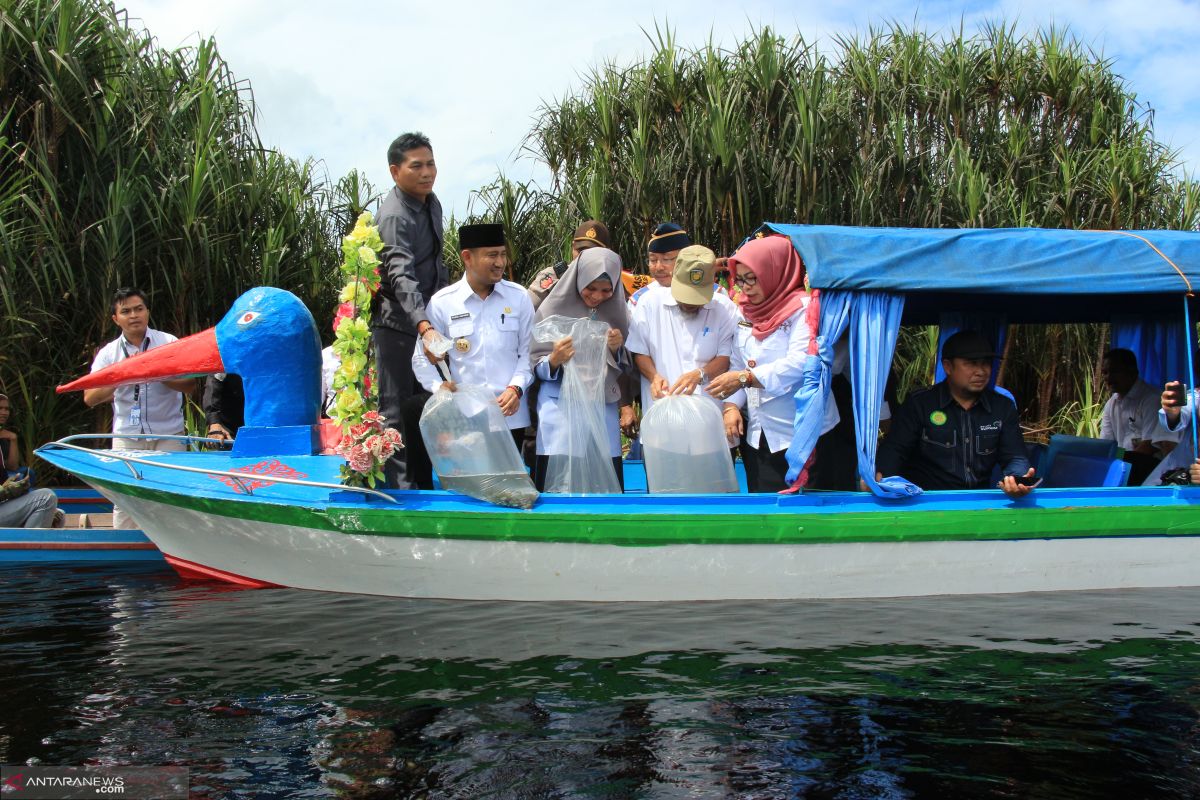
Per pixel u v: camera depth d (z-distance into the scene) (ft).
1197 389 21.42
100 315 30.71
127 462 18.74
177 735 11.65
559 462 18.75
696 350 19.34
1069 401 38.99
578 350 18.38
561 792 10.16
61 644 15.24
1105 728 11.77
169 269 32.58
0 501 23.27
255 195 34.19
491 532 17.37
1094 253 18.20
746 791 10.18
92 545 21.93
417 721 12.04
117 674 13.80
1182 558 18.62
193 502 18.33
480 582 17.70
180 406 25.55
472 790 10.21
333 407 17.54
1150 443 23.48
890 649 14.82
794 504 17.47
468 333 19.04
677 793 10.13
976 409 18.97
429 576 17.78
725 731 11.70
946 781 10.41
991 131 41.73
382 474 17.69
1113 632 15.66
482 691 13.03
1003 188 39.01
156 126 33.09
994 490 18.01
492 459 17.42
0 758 11.00
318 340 20.43
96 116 30.50
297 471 18.70
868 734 11.61
